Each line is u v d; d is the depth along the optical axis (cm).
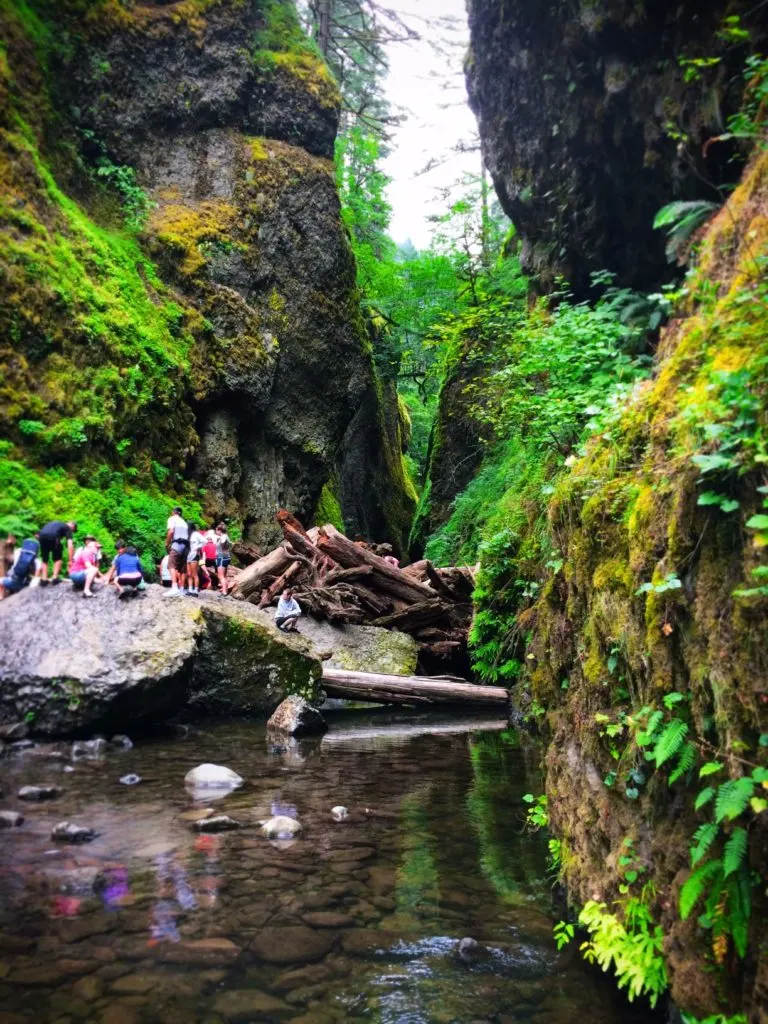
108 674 829
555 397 854
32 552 978
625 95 973
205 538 1341
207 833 497
